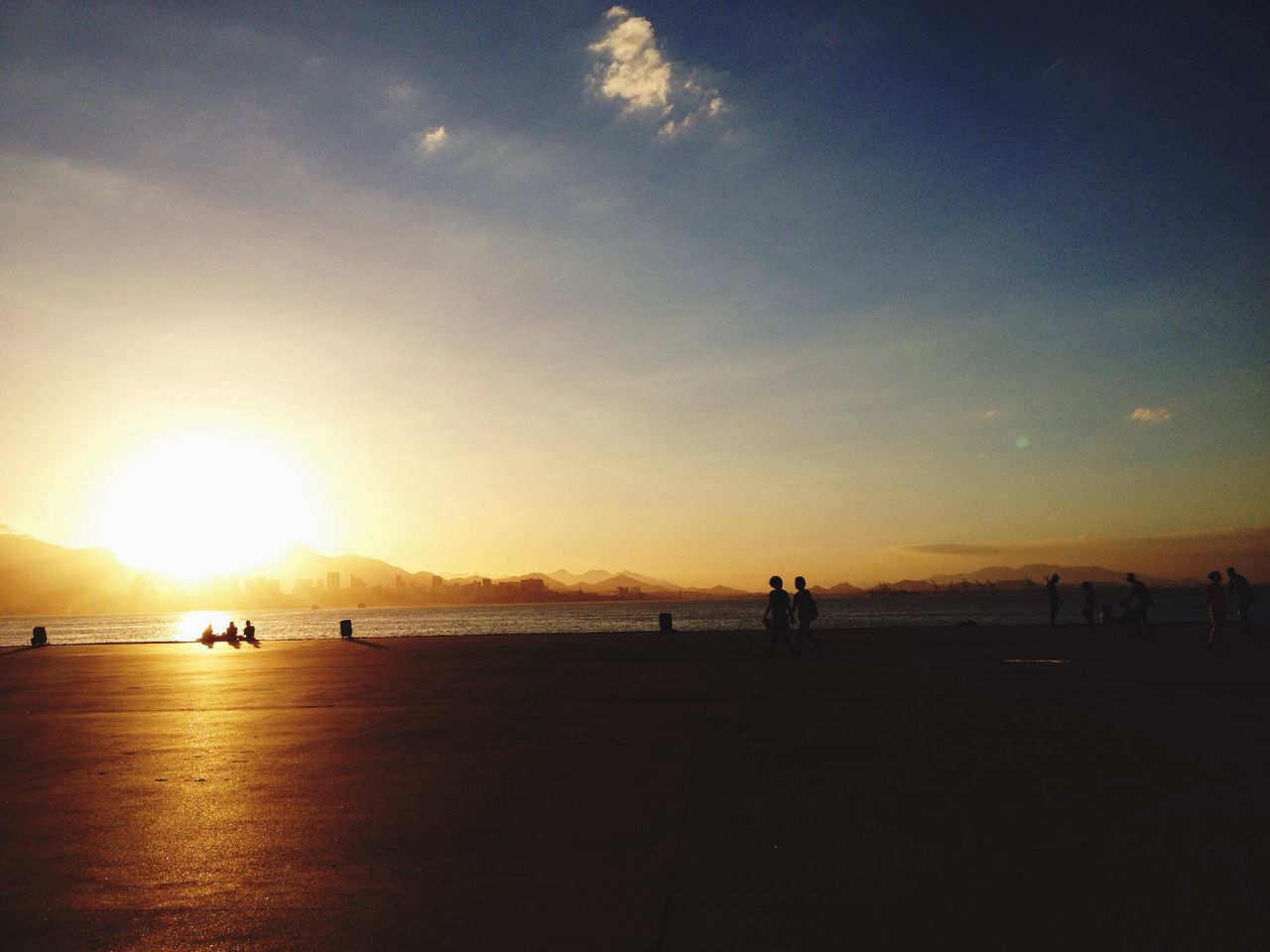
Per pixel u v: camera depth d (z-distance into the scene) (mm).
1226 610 24672
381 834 7176
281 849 6855
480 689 17484
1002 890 5594
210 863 6559
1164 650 24047
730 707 13836
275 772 9820
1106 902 5352
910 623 93188
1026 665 19781
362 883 6031
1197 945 4734
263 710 15195
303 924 5328
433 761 10148
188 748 11523
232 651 33219
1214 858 6098
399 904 5602
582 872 6105
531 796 8273
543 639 35875
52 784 9352
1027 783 8305
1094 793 7887
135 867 6492
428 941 5020
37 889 6055
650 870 6109
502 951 4855
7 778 9695
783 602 23531
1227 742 10164
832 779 8641
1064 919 5113
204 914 5531
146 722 13984
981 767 9070
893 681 16891
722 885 5793
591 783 8734
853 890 5652
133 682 20828
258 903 5695
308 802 8328
